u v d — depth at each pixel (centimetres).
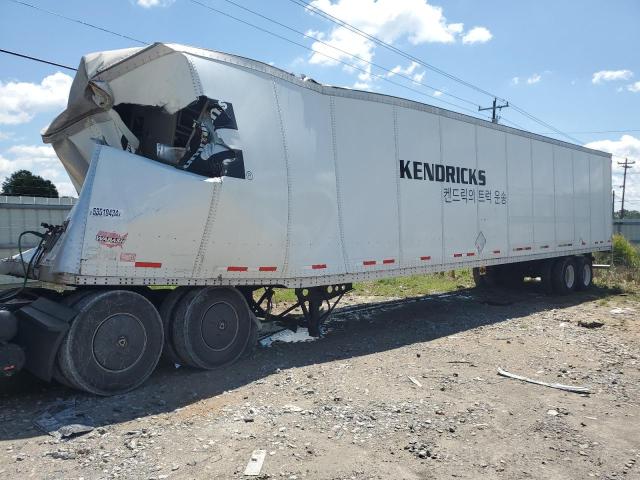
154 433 468
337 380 630
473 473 398
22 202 2144
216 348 680
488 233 1157
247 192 687
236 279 696
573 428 493
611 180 1728
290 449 434
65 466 405
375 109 895
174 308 655
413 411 527
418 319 1058
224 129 674
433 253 1002
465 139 1095
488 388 611
